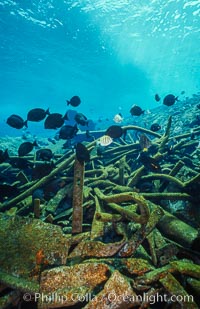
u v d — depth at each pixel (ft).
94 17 81.25
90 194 16.61
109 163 23.40
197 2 73.20
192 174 19.26
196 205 14.62
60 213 16.02
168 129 24.22
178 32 94.53
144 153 19.76
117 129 19.49
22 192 19.33
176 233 12.37
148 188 17.88
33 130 145.59
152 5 75.41
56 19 80.53
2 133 134.82
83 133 37.96
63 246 10.71
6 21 80.02
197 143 25.82
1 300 9.36
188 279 9.11
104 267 9.44
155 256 10.44
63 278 9.41
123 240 10.76
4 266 10.27
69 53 110.52
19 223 11.50
